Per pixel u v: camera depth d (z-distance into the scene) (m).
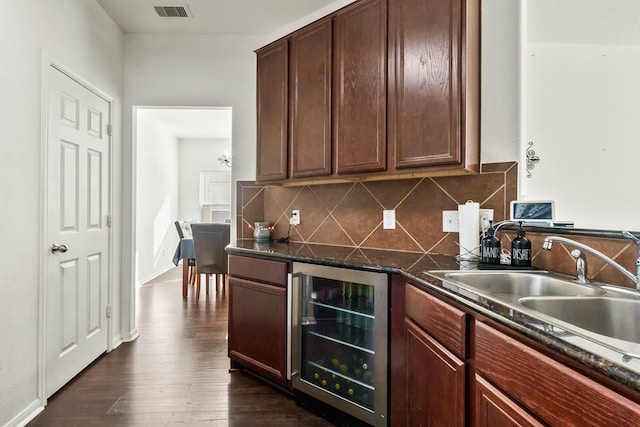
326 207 2.48
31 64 1.81
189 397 1.99
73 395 2.00
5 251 1.64
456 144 1.59
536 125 1.67
